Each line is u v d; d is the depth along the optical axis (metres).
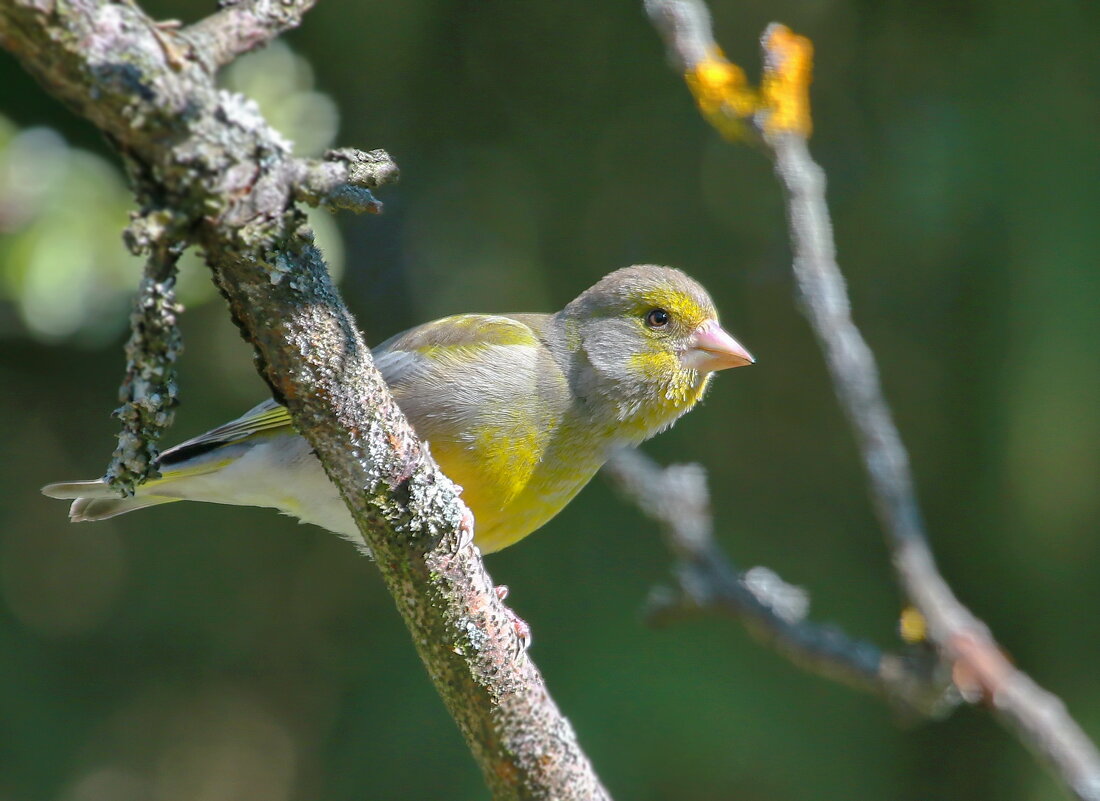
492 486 7.62
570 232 13.87
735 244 13.66
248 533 14.38
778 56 6.25
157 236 3.92
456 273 13.80
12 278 8.29
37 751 13.30
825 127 13.30
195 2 12.41
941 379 12.92
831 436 13.36
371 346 13.62
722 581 7.46
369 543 5.25
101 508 7.82
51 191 8.36
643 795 11.58
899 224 12.45
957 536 12.87
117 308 8.71
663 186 13.83
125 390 4.19
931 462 12.99
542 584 12.73
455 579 5.29
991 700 5.88
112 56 3.74
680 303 8.09
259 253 4.25
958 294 12.68
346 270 13.74
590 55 14.02
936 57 12.95
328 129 9.18
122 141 3.89
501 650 5.51
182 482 7.69
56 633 14.01
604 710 11.85
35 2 3.60
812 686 12.15
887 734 12.22
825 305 6.18
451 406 7.47
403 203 13.87
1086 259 11.58
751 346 13.56
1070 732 5.71
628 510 12.86
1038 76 12.16
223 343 13.36
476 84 13.98
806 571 12.99
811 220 6.20
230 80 9.05
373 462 4.96
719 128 6.35
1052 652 12.25
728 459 13.38
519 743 5.67
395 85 13.84
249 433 7.59
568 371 7.87
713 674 11.98
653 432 8.25
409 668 13.30
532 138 14.01
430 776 12.61
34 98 12.57
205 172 3.94
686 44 6.38
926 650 6.44
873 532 13.16
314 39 13.26
